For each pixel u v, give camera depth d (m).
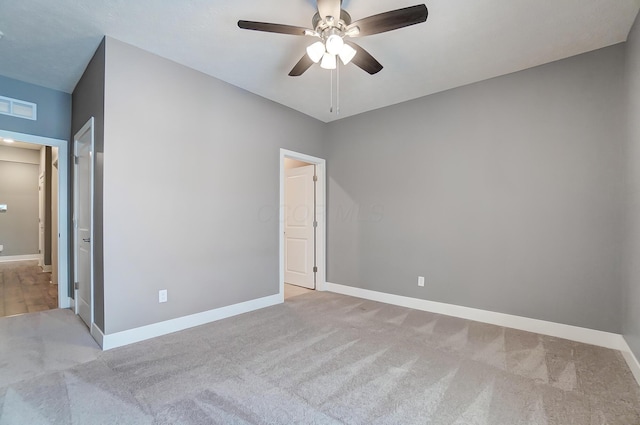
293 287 4.79
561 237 2.76
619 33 2.38
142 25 2.31
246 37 2.48
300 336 2.75
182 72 2.92
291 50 2.68
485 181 3.17
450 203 3.41
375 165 4.06
